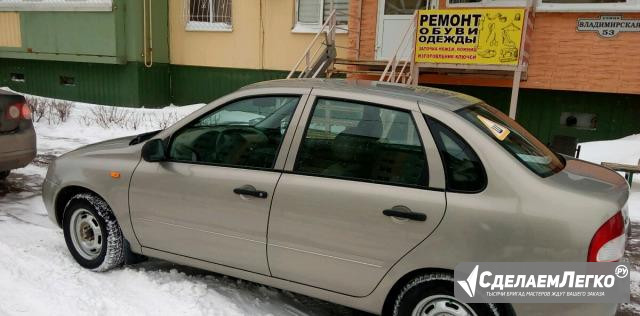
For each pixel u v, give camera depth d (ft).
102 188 12.55
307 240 10.11
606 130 31.32
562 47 30.40
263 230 10.56
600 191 8.86
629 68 29.19
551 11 30.04
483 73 31.01
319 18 39.86
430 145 9.34
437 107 9.64
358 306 9.96
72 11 43.68
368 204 9.47
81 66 45.80
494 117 10.73
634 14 28.60
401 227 9.20
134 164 12.24
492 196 8.75
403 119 9.75
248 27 42.29
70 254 13.79
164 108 44.88
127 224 12.41
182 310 10.99
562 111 32.24
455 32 27.68
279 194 10.32
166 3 44.93
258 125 11.10
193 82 45.60
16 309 10.81
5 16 46.68
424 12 28.17
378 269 9.52
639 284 13.50
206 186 11.17
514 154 9.25
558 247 8.26
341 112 10.30
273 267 10.66
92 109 40.52
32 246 14.20
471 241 8.71
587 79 30.19
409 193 9.23
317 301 12.00
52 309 10.87
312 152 10.35
